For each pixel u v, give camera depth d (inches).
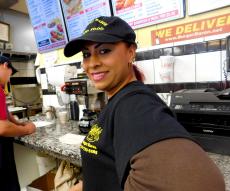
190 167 13.8
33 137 61.4
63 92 80.6
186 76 60.0
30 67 149.6
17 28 160.1
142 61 67.8
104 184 22.6
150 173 14.6
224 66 53.5
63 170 66.2
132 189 15.5
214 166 14.7
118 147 18.3
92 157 23.5
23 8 148.4
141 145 15.7
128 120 18.1
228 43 48.3
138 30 67.9
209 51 55.5
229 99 39.7
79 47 26.4
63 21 85.3
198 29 56.6
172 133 15.5
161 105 19.6
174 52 61.3
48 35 93.7
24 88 138.9
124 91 22.4
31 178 87.8
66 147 51.4
